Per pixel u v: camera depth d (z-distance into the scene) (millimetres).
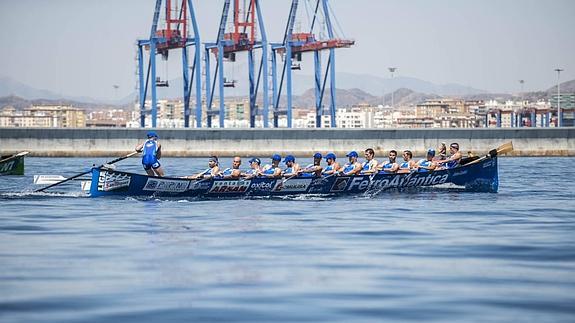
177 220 43562
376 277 26500
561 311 21828
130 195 55812
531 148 172000
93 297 23438
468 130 168875
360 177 59312
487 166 63562
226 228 39906
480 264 29078
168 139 164375
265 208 50500
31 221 43062
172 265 28672
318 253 31625
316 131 165875
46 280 25891
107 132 164250
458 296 23672
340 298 23422
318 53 198625
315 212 48281
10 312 21672
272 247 33250
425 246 33688
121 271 27453
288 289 24594
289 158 58156
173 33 191375
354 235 37344
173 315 21359
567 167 121562
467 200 57250
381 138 167250
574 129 171500
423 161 62031
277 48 197625
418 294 23938
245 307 22281
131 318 21031
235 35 194000
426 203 54688
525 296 23641
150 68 194250
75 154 164125
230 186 56625
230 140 165000
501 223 42719
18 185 73062
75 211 48281
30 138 163750
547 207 52500
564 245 34031
